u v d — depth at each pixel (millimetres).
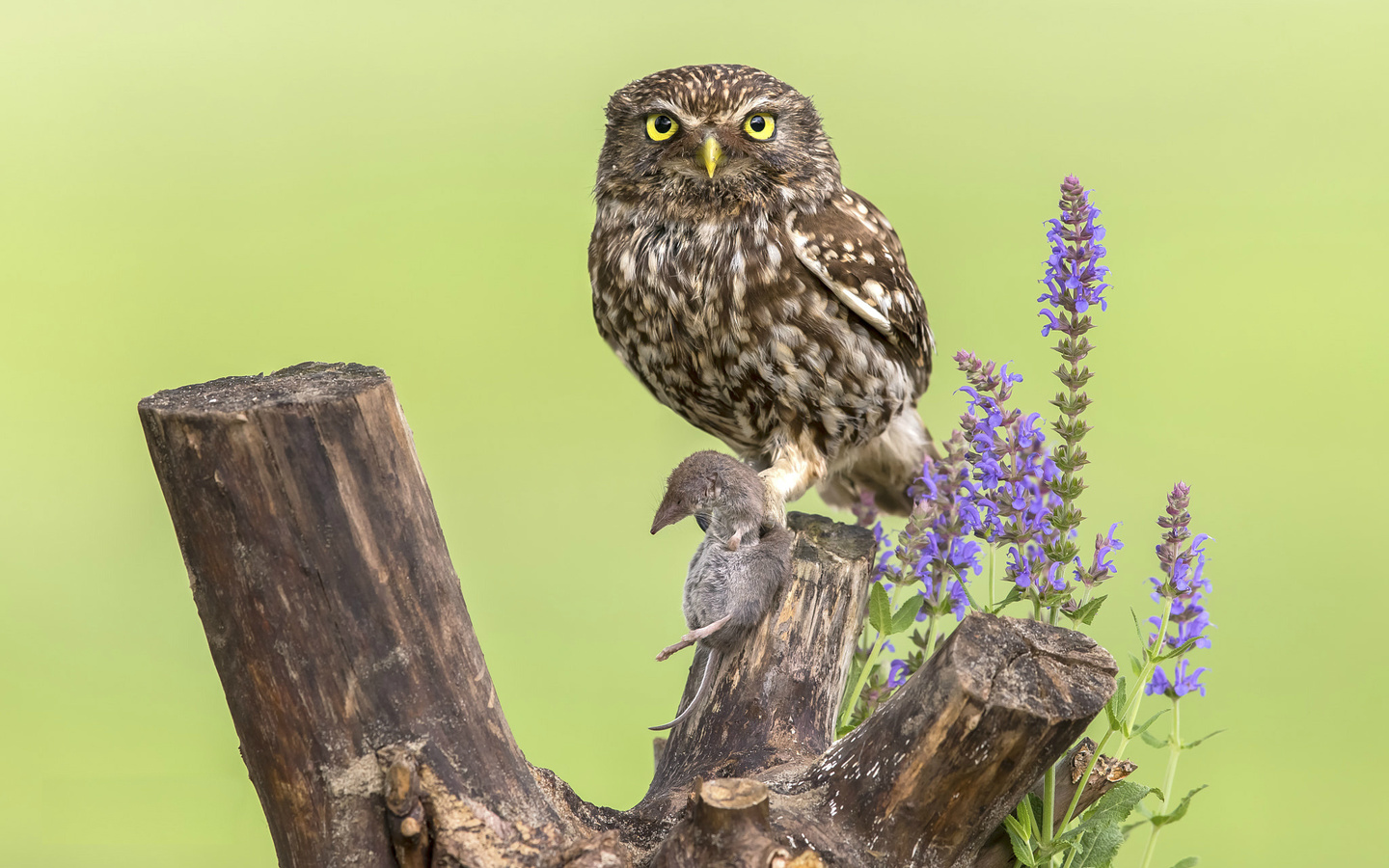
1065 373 5672
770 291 5812
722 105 5809
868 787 5629
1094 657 5625
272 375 5629
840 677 5723
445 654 5621
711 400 5855
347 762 5613
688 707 5719
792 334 5816
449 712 5621
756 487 5730
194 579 5617
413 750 5613
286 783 5617
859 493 5906
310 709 5613
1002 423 5680
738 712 5707
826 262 5809
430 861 5617
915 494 5766
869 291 5812
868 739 5633
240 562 5609
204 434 5602
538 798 5633
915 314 5844
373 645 5613
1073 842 5645
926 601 5703
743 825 5605
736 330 5816
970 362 5684
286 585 5609
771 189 5816
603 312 5855
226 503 5605
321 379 5621
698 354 5832
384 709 5613
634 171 5824
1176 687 5652
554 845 5621
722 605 5711
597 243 5848
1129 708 5652
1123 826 5691
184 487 5609
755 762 5691
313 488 5605
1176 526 5648
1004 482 5680
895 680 5734
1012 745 5613
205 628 5621
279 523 5605
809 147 5828
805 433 5840
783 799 5637
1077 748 5664
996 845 5656
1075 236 5672
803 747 5699
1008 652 5625
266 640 5609
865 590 5738
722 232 5816
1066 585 5676
